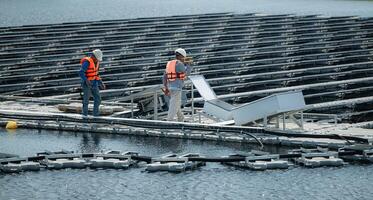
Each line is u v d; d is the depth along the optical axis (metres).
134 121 39.66
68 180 31.41
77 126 40.34
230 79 55.25
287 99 37.03
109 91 50.75
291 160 33.28
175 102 39.69
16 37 73.62
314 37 72.50
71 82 54.84
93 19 101.00
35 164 32.78
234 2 127.81
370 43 69.50
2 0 137.25
